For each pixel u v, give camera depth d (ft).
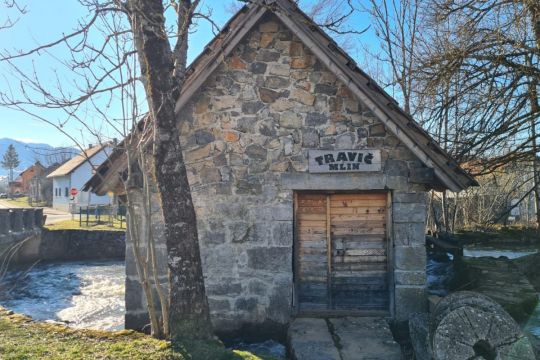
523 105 31.96
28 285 49.37
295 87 23.24
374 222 23.65
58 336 17.39
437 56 34.91
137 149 18.39
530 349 14.82
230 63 23.43
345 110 23.00
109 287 48.78
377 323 21.67
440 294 25.20
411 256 22.47
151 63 16.20
